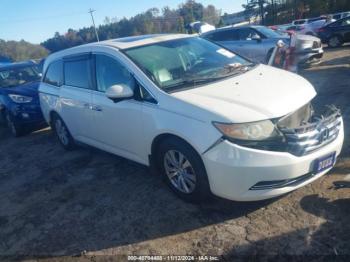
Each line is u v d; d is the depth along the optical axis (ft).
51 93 18.86
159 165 13.01
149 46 14.56
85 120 16.33
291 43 28.12
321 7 160.97
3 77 27.81
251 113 10.34
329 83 26.63
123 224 11.89
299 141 10.26
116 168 16.48
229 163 10.25
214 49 15.61
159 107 12.00
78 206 13.58
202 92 11.76
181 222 11.43
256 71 13.79
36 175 17.51
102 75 14.90
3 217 13.79
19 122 24.64
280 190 10.39
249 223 10.84
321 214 10.69
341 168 13.07
